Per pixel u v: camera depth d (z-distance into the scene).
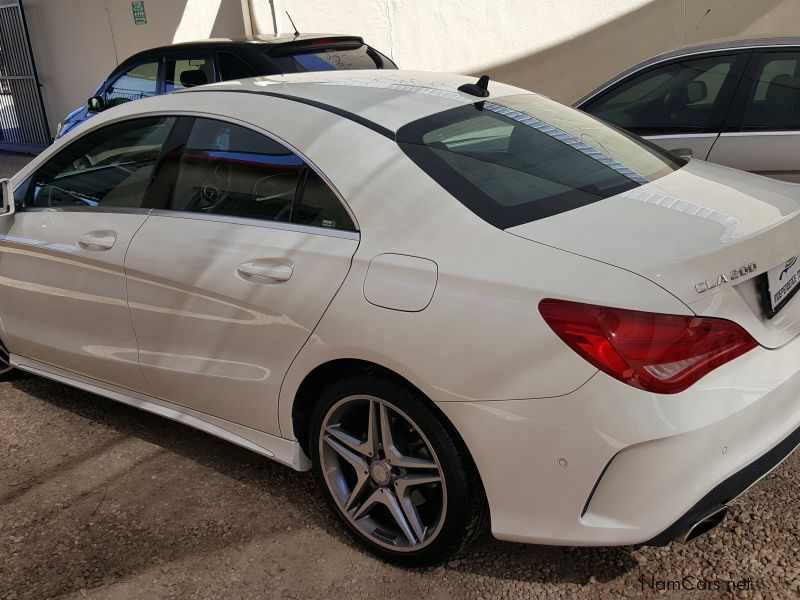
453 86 3.25
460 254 2.34
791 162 4.50
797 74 4.49
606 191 2.62
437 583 2.61
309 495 3.15
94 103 7.54
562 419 2.15
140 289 3.15
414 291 2.37
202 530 2.96
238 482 3.26
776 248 2.33
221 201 2.99
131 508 3.12
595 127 3.22
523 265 2.25
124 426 3.79
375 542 2.72
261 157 2.88
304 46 6.57
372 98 2.98
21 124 12.76
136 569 2.76
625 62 8.17
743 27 7.74
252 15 9.25
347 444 2.71
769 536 2.73
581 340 2.11
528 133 2.94
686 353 2.08
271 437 2.94
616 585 2.56
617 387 2.09
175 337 3.10
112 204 3.38
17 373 4.36
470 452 2.33
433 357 2.32
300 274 2.63
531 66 8.50
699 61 4.82
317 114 2.86
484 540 2.81
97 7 10.74
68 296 3.49
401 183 2.55
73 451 3.58
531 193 2.54
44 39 11.77
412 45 8.86
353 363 2.59
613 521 2.20
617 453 2.12
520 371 2.19
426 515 2.70
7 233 3.73
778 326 2.35
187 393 3.17
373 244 2.51
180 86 6.79
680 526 2.17
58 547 2.90
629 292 2.10
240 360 2.89
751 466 2.24
